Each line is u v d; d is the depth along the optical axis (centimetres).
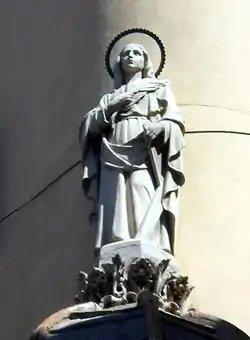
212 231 1648
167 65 1727
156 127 1527
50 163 1780
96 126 1555
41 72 1847
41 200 1773
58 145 1773
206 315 1398
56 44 1828
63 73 1800
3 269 1797
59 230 1722
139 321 1383
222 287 1620
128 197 1509
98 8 1775
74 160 1734
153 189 1516
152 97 1574
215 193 1670
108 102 1568
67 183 1736
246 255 1645
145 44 1723
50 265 1716
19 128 1861
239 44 1758
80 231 1686
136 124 1547
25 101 1864
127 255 1462
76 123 1750
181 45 1741
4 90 1906
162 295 1451
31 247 1762
